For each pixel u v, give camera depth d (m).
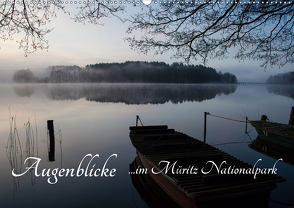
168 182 4.47
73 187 5.70
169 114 18.64
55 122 14.69
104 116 17.41
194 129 12.91
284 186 5.53
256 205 3.80
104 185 5.82
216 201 3.58
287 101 30.86
